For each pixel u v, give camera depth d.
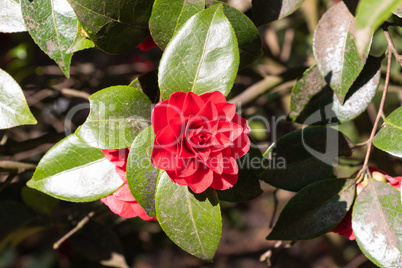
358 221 0.59
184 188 0.55
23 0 0.57
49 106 1.03
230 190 0.61
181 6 0.57
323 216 0.60
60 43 0.57
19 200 1.02
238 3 0.97
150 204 0.55
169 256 1.77
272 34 1.24
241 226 1.95
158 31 0.58
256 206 2.06
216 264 1.76
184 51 0.55
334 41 0.60
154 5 0.57
